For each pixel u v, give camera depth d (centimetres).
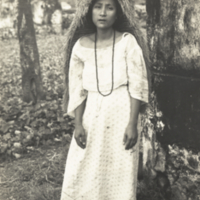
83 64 217
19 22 455
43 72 520
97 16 202
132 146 207
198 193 229
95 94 210
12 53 541
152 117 266
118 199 216
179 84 236
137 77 202
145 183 275
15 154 351
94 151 213
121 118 208
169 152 251
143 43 215
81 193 222
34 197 275
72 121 417
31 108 434
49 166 324
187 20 224
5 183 299
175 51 236
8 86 488
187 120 231
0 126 391
